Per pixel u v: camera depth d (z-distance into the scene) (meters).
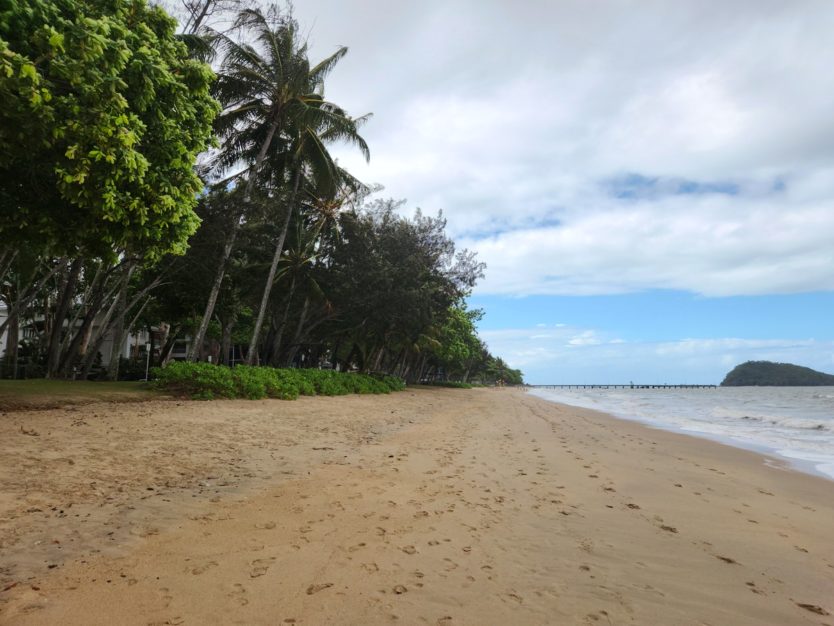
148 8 7.91
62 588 3.28
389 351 47.97
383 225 30.62
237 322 35.78
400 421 15.38
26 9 5.45
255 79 19.88
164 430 9.29
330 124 21.64
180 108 7.66
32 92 5.35
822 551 4.86
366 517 5.18
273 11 19.28
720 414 27.73
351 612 3.16
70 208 7.79
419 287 30.45
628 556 4.43
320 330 34.72
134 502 5.20
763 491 7.64
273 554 4.06
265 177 23.09
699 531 5.30
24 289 17.98
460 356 59.53
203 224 18.20
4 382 13.77
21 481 5.47
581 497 6.54
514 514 5.58
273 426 11.30
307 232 28.08
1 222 7.49
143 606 3.11
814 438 15.55
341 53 21.47
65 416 9.81
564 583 3.78
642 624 3.20
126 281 20.30
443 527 4.98
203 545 4.18
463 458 9.08
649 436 15.09
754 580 4.03
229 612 3.09
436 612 3.22
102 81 5.80
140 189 7.21
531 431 14.59
